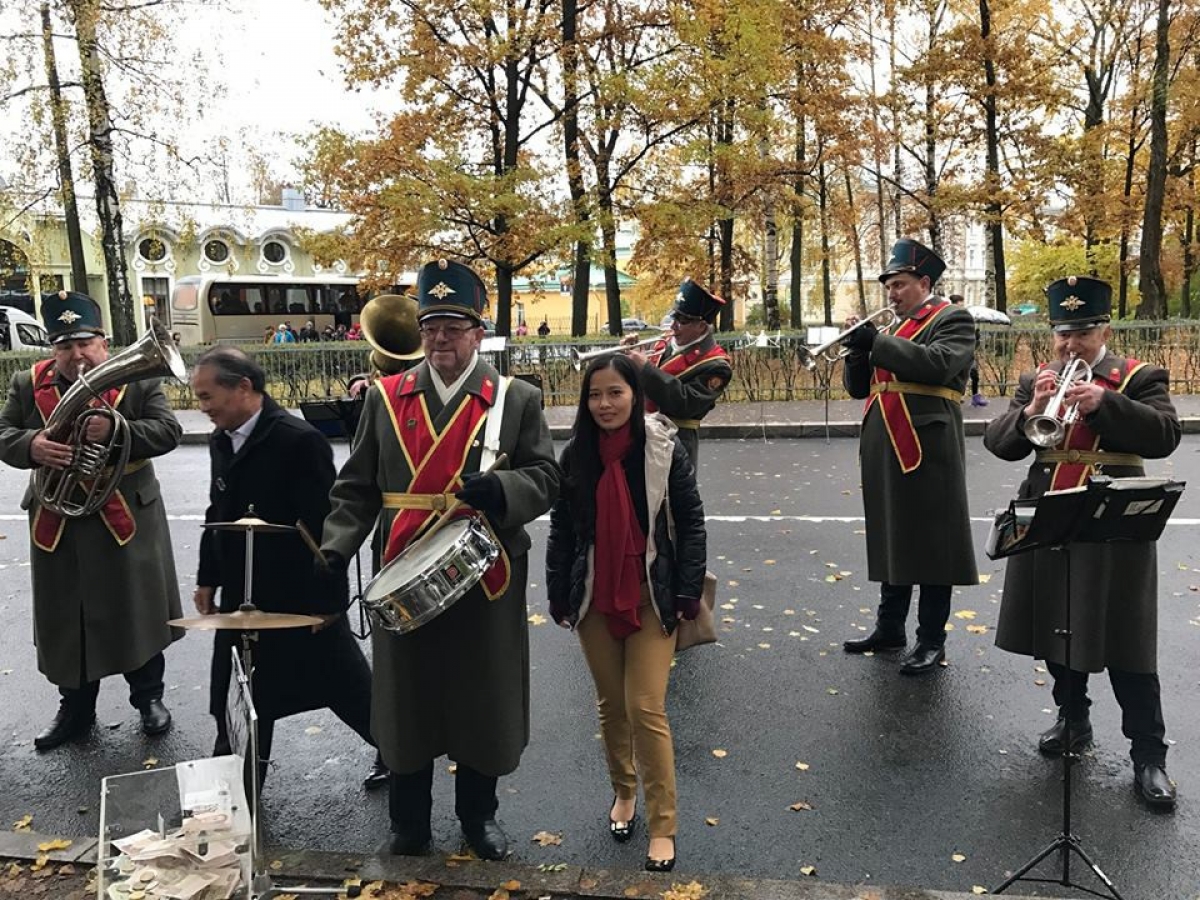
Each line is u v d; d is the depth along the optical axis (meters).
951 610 5.70
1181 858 3.23
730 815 3.61
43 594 4.24
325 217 42.72
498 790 3.85
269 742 3.70
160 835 2.73
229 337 33.38
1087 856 3.24
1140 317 20.05
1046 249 34.44
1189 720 4.23
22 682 5.15
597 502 3.36
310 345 18.53
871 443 4.93
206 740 4.42
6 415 4.29
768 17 17.50
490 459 3.09
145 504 4.39
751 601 6.03
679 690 4.73
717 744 4.17
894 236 30.02
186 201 19.22
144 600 4.35
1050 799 3.64
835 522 8.00
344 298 35.03
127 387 4.32
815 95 19.69
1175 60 21.36
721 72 16.73
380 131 17.22
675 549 3.38
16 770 4.16
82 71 17.39
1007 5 20.34
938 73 19.95
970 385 14.66
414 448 3.11
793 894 2.92
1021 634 3.89
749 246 35.38
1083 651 3.62
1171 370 15.13
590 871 3.07
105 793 2.74
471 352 3.19
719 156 17.45
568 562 3.50
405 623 2.83
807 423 13.32
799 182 20.56
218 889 2.62
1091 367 3.78
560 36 17.62
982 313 19.03
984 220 20.80
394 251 17.45
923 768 3.91
